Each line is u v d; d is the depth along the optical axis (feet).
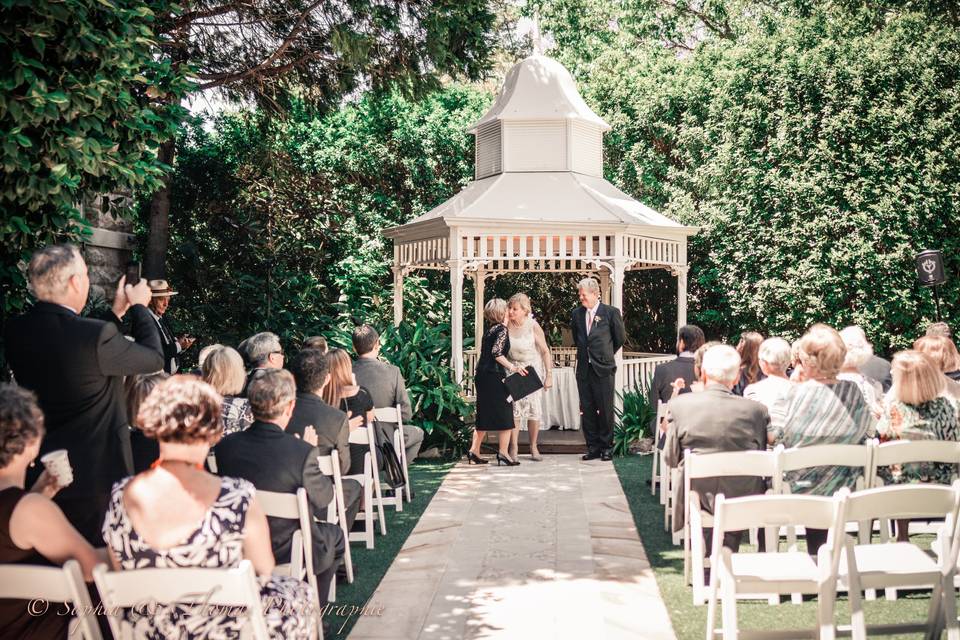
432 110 55.72
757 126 45.68
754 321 46.70
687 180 49.65
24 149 16.12
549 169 39.45
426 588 17.37
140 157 20.18
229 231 50.06
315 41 34.99
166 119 20.77
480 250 35.22
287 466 13.62
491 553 19.98
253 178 51.08
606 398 32.48
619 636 14.51
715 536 13.17
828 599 12.64
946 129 41.81
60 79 16.39
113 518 9.57
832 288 43.04
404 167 55.31
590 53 68.44
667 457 17.35
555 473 30.17
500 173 39.86
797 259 44.32
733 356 17.31
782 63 44.75
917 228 41.93
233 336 45.06
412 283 52.54
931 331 23.00
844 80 43.42
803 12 53.88
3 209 16.62
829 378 16.67
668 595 16.69
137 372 13.65
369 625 15.24
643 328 54.19
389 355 35.22
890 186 42.14
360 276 50.83
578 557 19.51
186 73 21.83
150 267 39.29
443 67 33.30
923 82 42.22
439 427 33.71
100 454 13.23
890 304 42.27
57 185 16.44
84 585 9.20
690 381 25.22
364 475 20.74
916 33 44.11
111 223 38.47
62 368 12.89
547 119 39.42
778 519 12.87
